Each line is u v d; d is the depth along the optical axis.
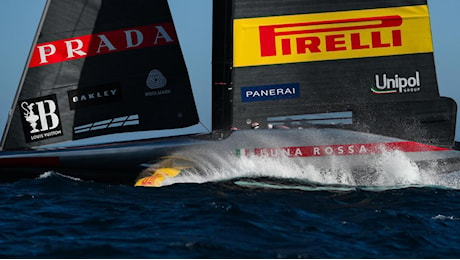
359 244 27.72
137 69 43.94
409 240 28.62
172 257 24.50
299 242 27.31
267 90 43.16
